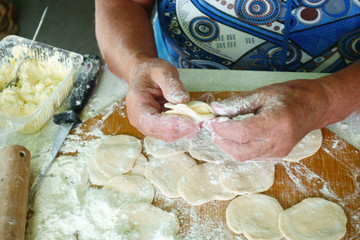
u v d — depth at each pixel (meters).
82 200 1.12
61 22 3.26
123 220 1.05
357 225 1.01
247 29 1.44
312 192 1.10
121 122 1.33
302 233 1.00
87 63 1.48
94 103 1.41
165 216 1.06
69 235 1.04
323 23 1.36
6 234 0.93
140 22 1.42
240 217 1.05
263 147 0.98
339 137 1.22
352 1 1.28
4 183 1.03
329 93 1.07
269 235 1.00
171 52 1.68
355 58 1.46
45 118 1.33
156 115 1.01
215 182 1.13
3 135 1.28
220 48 1.54
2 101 1.37
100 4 1.49
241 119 0.95
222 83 1.46
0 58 1.46
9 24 2.09
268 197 1.09
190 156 1.21
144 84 1.10
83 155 1.23
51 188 1.14
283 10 1.35
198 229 1.04
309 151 1.18
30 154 1.18
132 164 1.19
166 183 1.14
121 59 1.30
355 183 1.11
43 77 1.51
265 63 1.57
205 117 0.98
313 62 1.51
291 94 0.99
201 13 1.43
